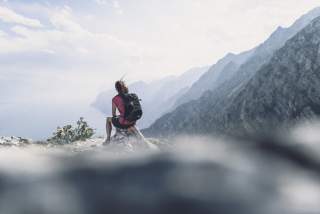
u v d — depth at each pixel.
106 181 1.38
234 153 1.43
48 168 1.57
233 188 1.21
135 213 1.19
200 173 1.29
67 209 1.24
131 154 1.68
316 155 1.37
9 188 1.37
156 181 1.32
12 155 1.81
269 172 1.29
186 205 1.18
